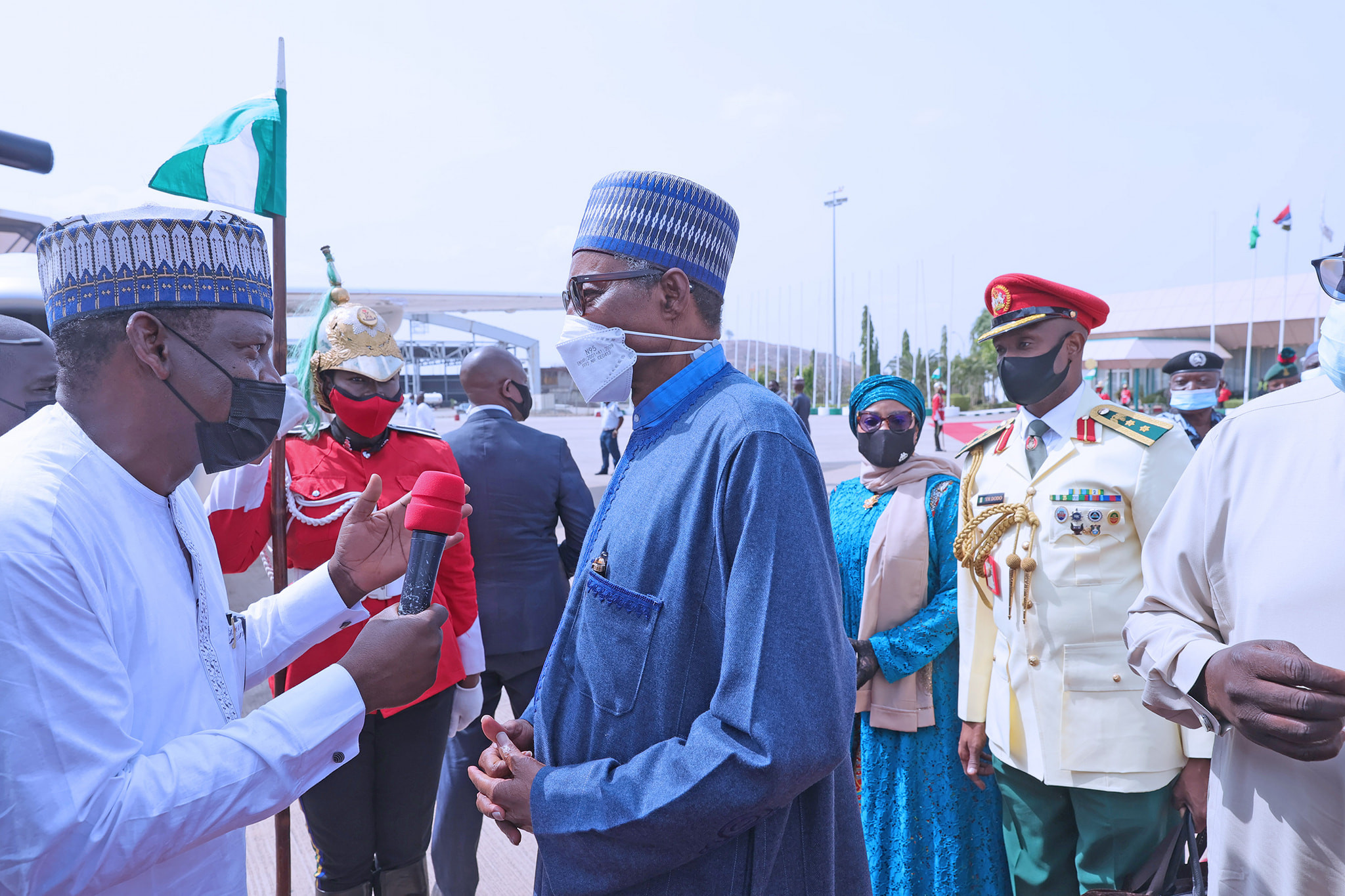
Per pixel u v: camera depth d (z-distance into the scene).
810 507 1.20
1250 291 48.12
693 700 1.23
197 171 1.72
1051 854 2.38
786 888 1.27
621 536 1.31
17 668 0.95
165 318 1.15
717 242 1.43
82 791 0.97
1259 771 1.46
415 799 2.48
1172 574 1.69
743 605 1.13
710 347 1.44
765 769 1.05
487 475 3.10
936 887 2.58
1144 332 51.69
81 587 1.03
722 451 1.23
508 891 3.08
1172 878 1.98
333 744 1.19
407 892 2.50
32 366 1.97
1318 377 1.51
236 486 2.34
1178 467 2.20
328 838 2.40
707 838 1.11
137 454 1.18
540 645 3.13
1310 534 1.40
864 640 2.66
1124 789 2.18
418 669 1.29
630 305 1.39
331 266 2.63
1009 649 2.41
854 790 1.45
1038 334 2.37
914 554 2.64
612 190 1.43
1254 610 1.47
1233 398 35.41
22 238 5.75
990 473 2.57
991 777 2.64
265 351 1.28
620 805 1.13
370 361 2.43
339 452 2.53
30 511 1.01
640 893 1.23
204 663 1.26
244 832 1.30
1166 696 1.61
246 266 1.23
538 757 1.38
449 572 2.61
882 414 2.76
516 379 3.33
